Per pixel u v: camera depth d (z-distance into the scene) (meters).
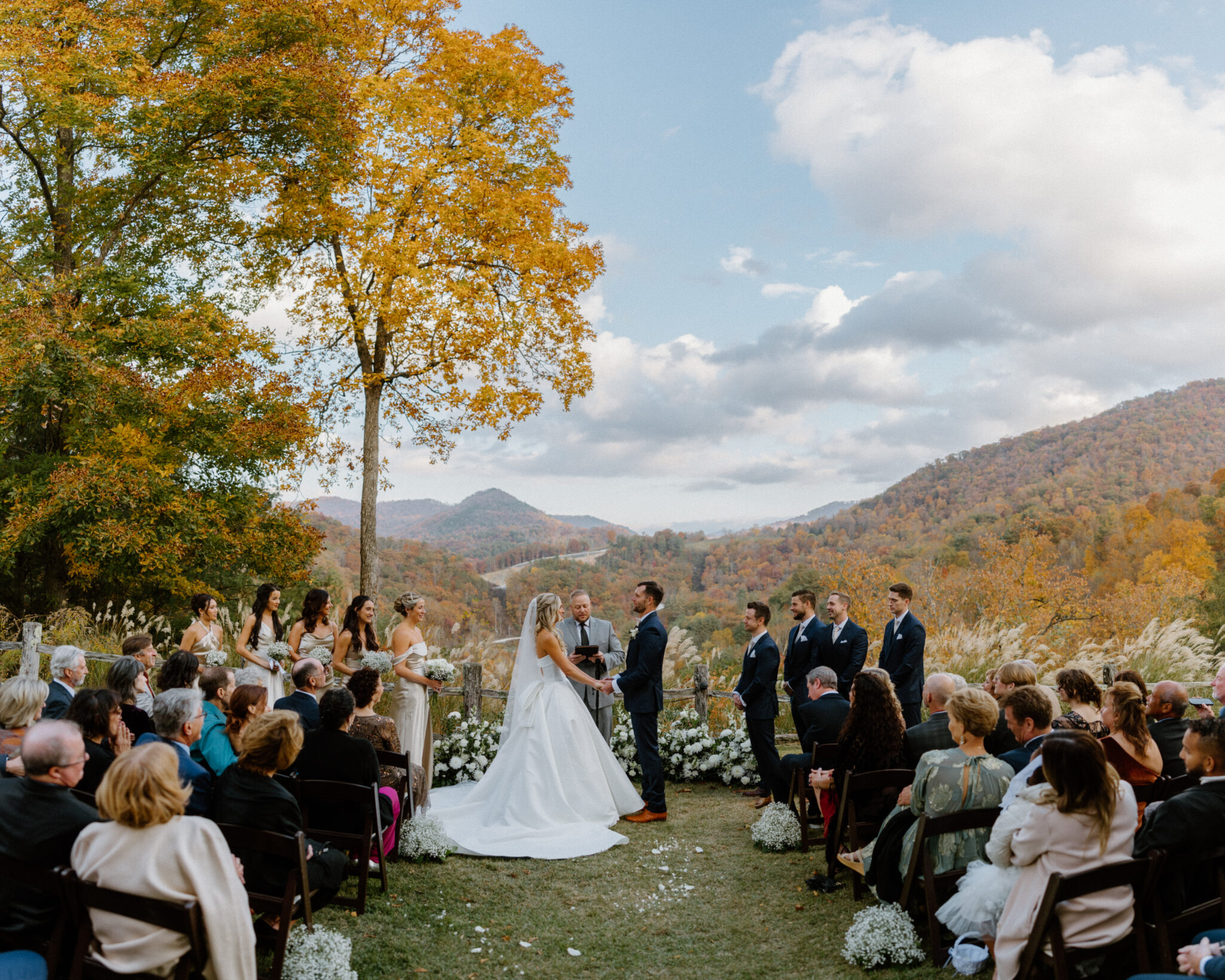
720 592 101.69
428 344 14.78
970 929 3.70
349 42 15.24
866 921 4.09
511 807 6.46
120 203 15.32
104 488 12.89
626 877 5.51
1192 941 3.24
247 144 15.09
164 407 14.02
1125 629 33.00
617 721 9.17
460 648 11.72
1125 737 4.26
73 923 2.91
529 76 15.37
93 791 3.88
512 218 14.03
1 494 14.48
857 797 5.07
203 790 3.90
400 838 5.62
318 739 4.72
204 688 4.78
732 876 5.52
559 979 4.05
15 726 4.00
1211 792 3.18
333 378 15.41
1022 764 4.26
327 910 4.61
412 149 14.30
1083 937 3.07
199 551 14.54
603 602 80.50
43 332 12.56
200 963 2.83
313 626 7.53
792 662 7.51
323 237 14.84
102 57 13.21
